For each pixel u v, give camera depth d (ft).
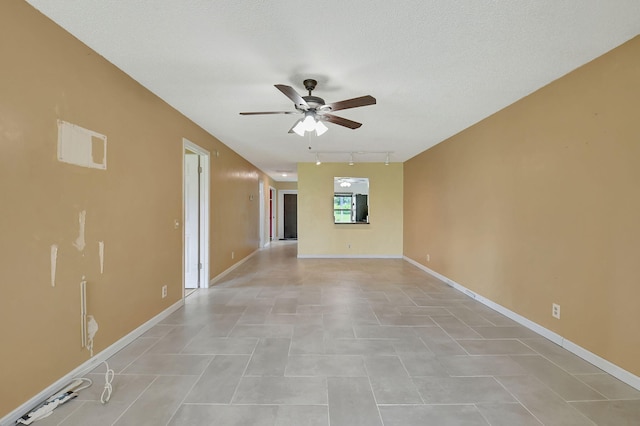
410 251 21.36
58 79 6.01
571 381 6.52
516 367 7.11
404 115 11.57
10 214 5.11
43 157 5.70
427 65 7.63
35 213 5.55
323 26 6.05
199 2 5.32
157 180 9.77
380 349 8.00
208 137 14.19
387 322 9.96
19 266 5.26
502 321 10.08
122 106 8.00
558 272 8.30
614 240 6.73
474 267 12.69
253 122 12.50
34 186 5.52
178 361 7.32
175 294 11.05
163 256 10.18
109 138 7.52
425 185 18.43
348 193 23.20
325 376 6.69
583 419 5.32
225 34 6.32
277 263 20.95
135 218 8.61
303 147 17.60
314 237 23.22
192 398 5.87
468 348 8.08
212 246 14.96
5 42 5.00
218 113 11.35
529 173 9.45
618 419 5.32
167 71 8.01
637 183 6.27
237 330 9.25
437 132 14.15
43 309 5.73
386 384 6.40
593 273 7.23
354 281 15.70
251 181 23.91
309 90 8.52
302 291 13.74
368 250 23.24
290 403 5.74
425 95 9.57
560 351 7.91
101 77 7.21
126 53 7.09
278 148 17.88
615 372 6.68
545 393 6.09
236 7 5.46
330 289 14.10
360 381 6.50
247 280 15.85
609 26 5.96
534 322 9.23
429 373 6.83
